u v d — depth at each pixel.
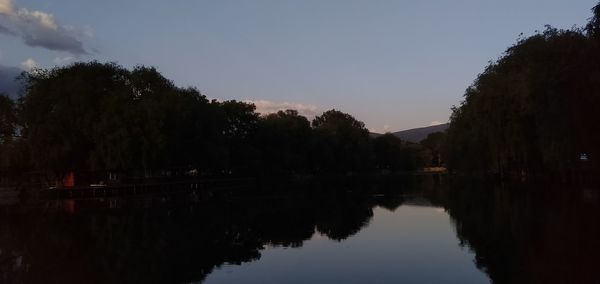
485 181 88.00
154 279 21.97
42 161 71.25
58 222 43.16
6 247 30.64
